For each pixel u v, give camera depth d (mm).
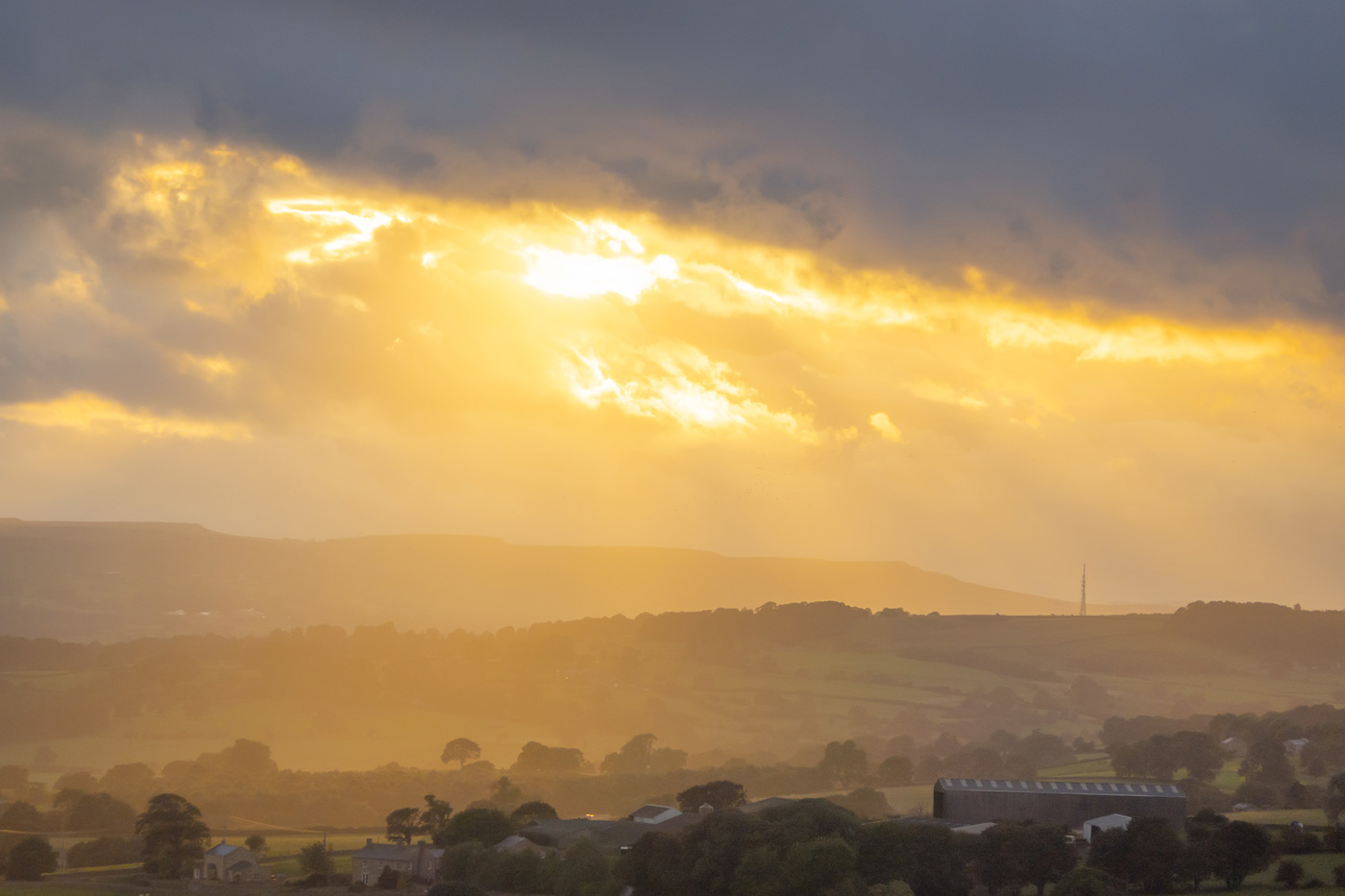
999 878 182375
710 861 179750
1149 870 176250
